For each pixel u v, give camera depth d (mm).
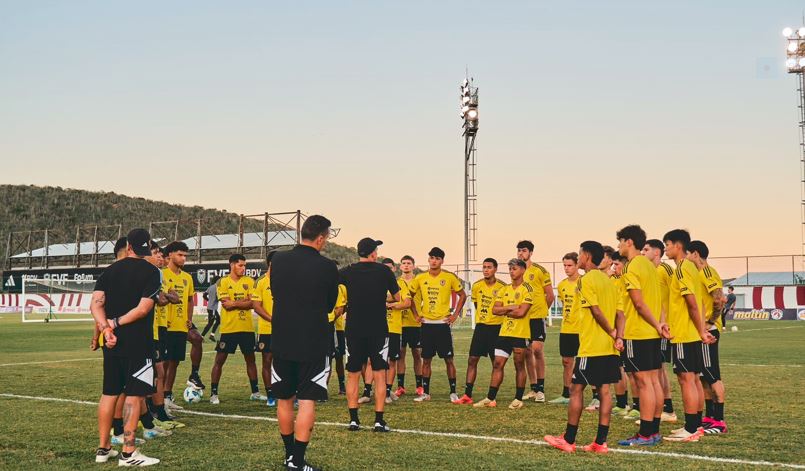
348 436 6668
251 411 8281
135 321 5496
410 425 7340
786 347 18031
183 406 8719
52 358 15406
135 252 5645
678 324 6691
